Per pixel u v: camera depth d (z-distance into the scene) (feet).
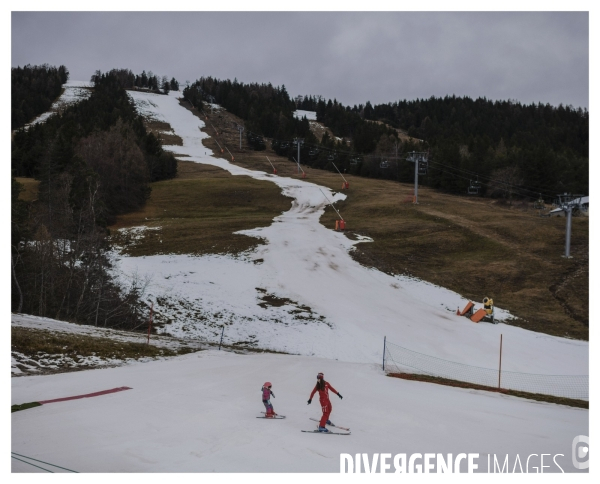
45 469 33.17
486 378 91.71
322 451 39.99
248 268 169.07
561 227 220.64
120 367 76.18
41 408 49.11
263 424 47.11
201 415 48.98
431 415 55.01
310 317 129.29
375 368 92.32
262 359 92.48
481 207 267.59
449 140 452.35
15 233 143.74
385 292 153.79
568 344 118.83
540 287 162.71
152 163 337.72
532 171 317.01
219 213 267.80
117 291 138.92
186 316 128.16
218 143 547.49
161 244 199.41
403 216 246.27
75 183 198.08
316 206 283.38
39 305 131.03
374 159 400.67
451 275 171.94
